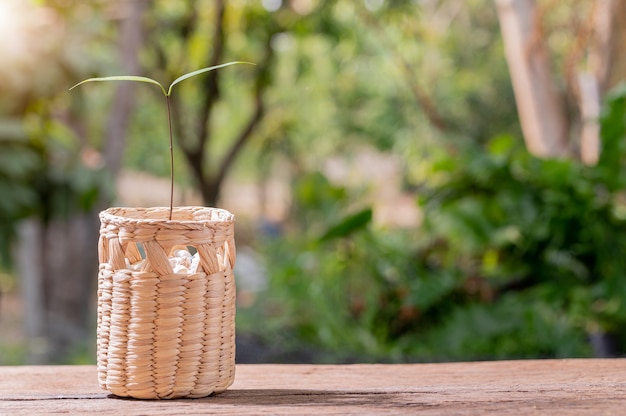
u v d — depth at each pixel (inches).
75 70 125.9
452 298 99.7
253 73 264.8
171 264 31.5
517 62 125.3
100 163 168.9
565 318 93.1
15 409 31.5
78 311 203.9
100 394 33.9
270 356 88.6
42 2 128.8
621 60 135.4
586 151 125.2
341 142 324.5
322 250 105.3
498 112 309.1
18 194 120.5
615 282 91.0
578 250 95.3
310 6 241.4
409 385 36.4
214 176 274.8
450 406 32.2
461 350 90.8
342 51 272.2
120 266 30.7
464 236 101.1
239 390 34.7
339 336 95.3
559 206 94.0
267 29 249.1
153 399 31.7
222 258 33.4
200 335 31.2
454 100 304.2
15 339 203.0
